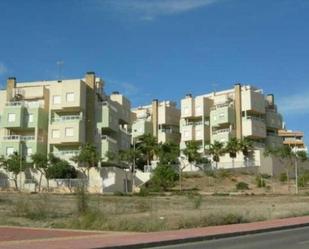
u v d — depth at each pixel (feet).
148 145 350.23
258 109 384.47
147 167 341.82
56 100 313.32
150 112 448.65
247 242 68.90
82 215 100.58
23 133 312.91
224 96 402.72
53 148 310.24
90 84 322.34
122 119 369.09
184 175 334.03
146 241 64.69
